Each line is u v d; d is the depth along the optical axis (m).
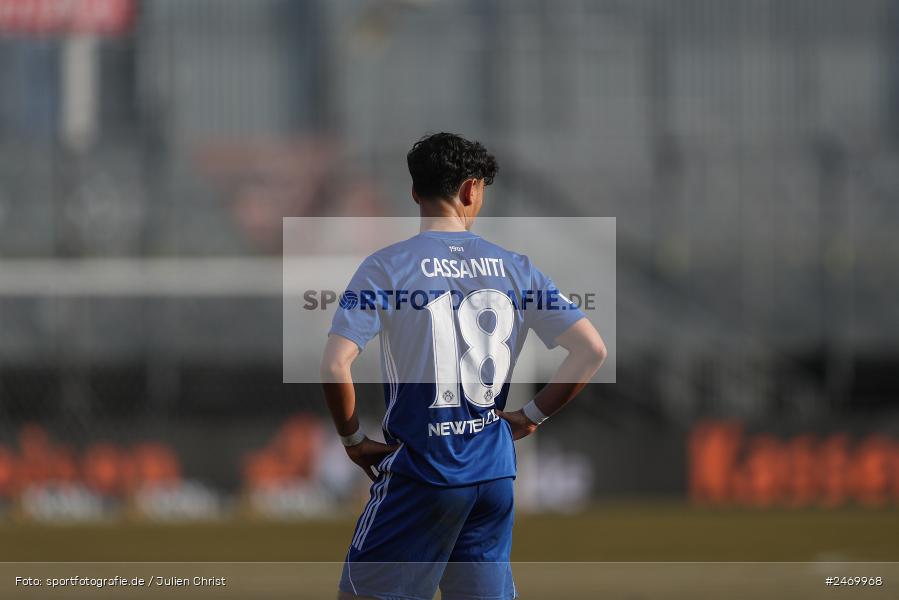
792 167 67.94
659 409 59.22
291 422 47.19
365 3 71.81
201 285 52.09
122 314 57.84
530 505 46.66
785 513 42.09
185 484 45.72
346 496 46.06
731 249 66.94
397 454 11.02
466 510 11.04
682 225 67.06
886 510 44.09
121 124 66.62
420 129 72.06
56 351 55.97
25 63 67.38
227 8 70.31
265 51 70.62
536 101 73.25
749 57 73.69
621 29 73.94
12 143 65.00
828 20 73.94
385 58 72.38
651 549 29.20
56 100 67.50
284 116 70.25
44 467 44.62
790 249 67.00
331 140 69.88
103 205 62.47
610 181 70.69
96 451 45.47
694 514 41.50
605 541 31.31
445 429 11.00
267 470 46.09
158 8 69.00
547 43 73.44
